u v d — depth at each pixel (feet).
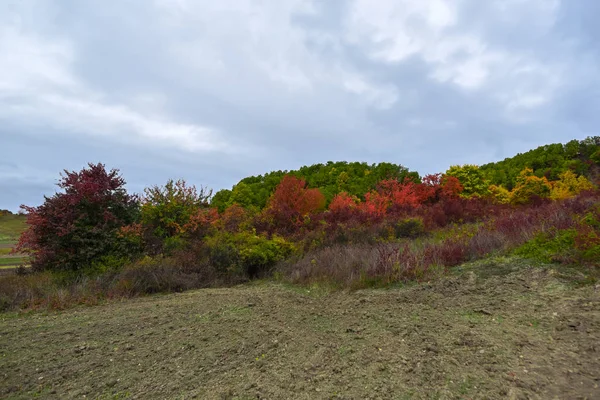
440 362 10.30
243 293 23.17
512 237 24.27
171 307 20.31
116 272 28.89
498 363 9.89
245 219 44.78
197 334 14.98
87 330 16.65
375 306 16.85
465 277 19.25
